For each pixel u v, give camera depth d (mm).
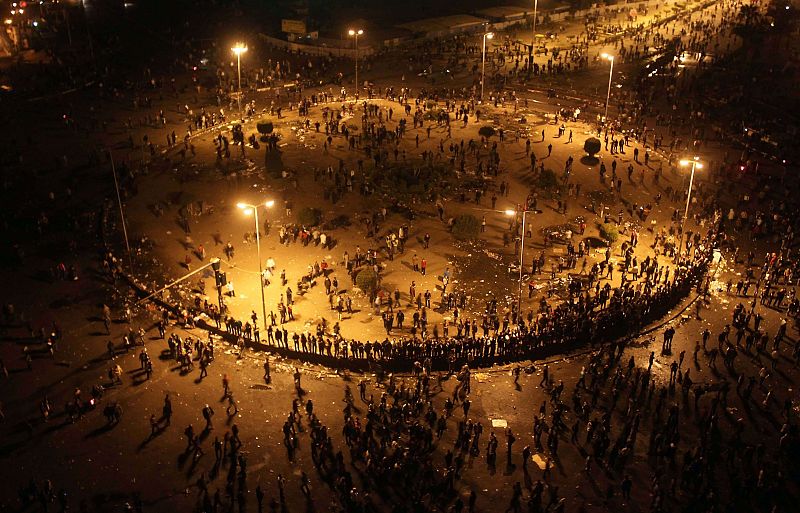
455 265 54969
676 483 35188
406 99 87312
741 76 100375
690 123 84188
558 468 36125
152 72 99375
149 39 112938
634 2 141625
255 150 73500
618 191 66688
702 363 44406
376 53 109375
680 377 41625
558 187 66312
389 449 36906
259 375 42844
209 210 61438
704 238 58594
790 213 63469
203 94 91562
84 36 113188
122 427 38344
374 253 54875
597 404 40562
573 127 81875
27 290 50531
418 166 69312
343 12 135750
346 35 112625
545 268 54688
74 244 55750
